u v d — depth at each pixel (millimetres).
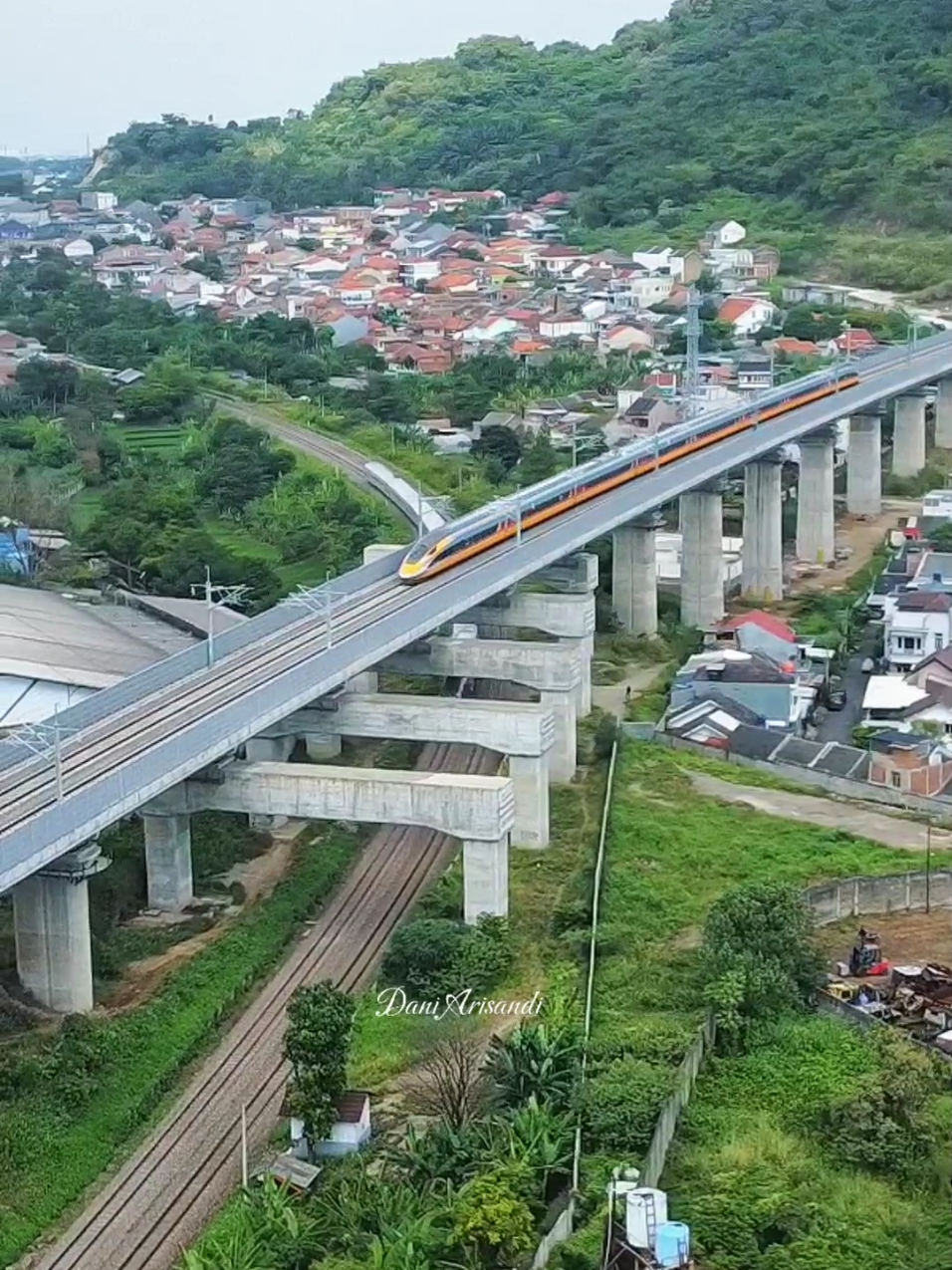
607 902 92438
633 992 81938
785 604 156125
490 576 119438
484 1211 62344
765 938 80625
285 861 102500
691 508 148875
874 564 168625
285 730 104062
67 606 144000
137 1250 65625
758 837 102250
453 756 119750
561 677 112375
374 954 90375
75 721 92438
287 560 163375
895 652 135750
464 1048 76438
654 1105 69875
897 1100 69625
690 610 149750
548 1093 71312
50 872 80938
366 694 108125
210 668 103000
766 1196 64938
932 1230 63906
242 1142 71938
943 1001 79312
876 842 101625
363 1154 70375
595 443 187125
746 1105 72438
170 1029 81250
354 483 184875
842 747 115312
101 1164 71250
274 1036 81875
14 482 178875
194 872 99312
